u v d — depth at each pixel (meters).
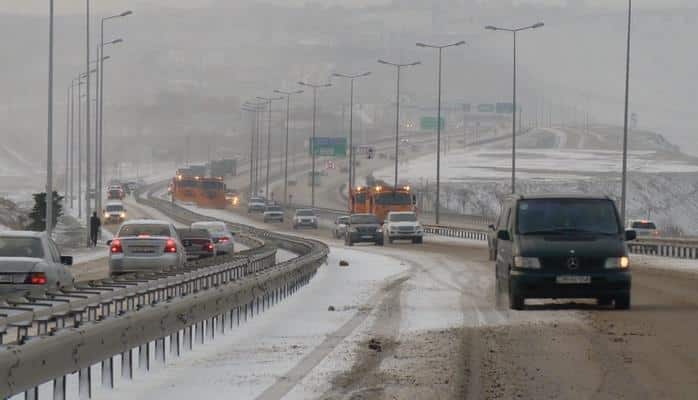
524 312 62.84
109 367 36.53
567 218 64.56
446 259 141.00
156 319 40.66
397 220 199.00
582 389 34.28
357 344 48.47
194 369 41.31
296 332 54.41
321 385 36.38
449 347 46.28
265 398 33.94
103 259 139.38
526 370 38.75
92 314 42.12
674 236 196.38
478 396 33.34
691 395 32.97
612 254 62.59
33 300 36.72
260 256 103.56
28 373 28.28
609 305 67.00
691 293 77.06
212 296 49.94
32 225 192.25
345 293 83.69
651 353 43.06
